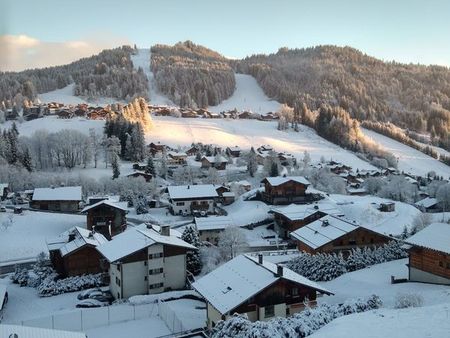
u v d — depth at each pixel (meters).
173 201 95.19
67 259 56.84
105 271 56.88
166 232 56.19
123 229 80.50
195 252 57.72
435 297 39.12
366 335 24.20
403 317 26.80
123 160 147.25
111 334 39.97
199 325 40.19
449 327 24.25
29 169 123.69
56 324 41.09
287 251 65.38
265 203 96.31
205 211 94.00
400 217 87.12
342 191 114.94
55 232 78.25
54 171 129.88
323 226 62.59
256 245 72.69
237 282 37.28
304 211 79.88
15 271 58.81
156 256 51.69
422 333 23.78
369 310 30.16
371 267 53.53
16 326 28.27
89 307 47.19
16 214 85.69
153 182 109.69
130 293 50.62
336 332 25.16
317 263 52.06
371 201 95.25
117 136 151.75
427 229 48.97
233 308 34.06
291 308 36.53
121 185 108.31
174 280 53.25
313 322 28.56
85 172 129.00
